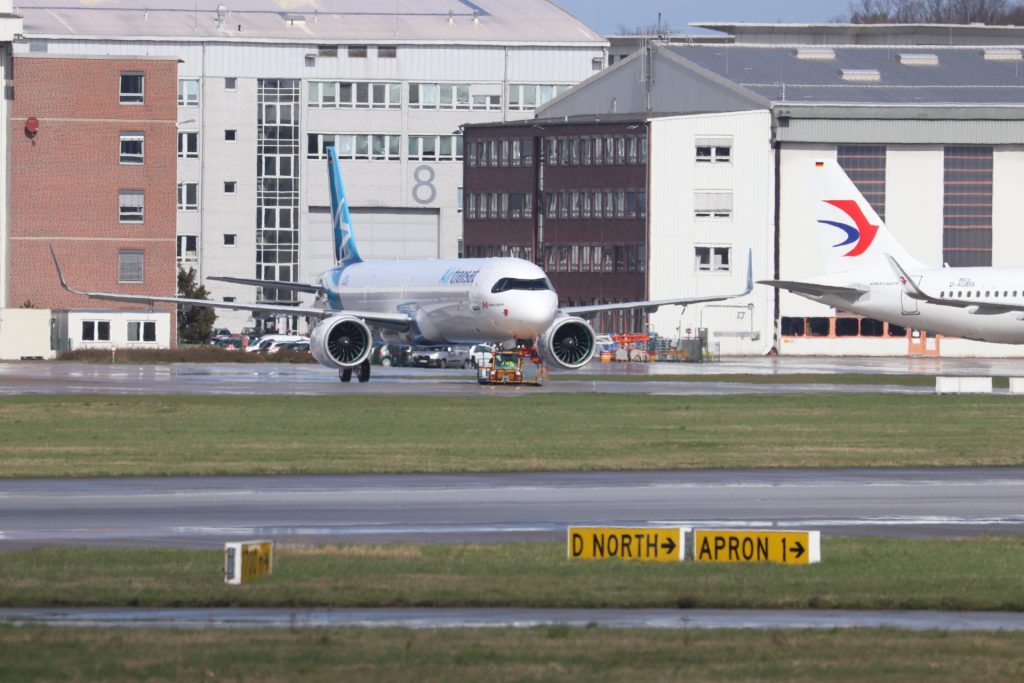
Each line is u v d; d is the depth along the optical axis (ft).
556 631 256.11
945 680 225.56
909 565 325.01
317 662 234.17
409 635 253.85
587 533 334.44
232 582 300.20
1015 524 395.55
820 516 409.90
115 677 224.53
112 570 314.55
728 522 397.80
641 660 236.43
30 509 420.36
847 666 233.55
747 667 232.73
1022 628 268.41
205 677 224.74
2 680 222.69
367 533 377.09
